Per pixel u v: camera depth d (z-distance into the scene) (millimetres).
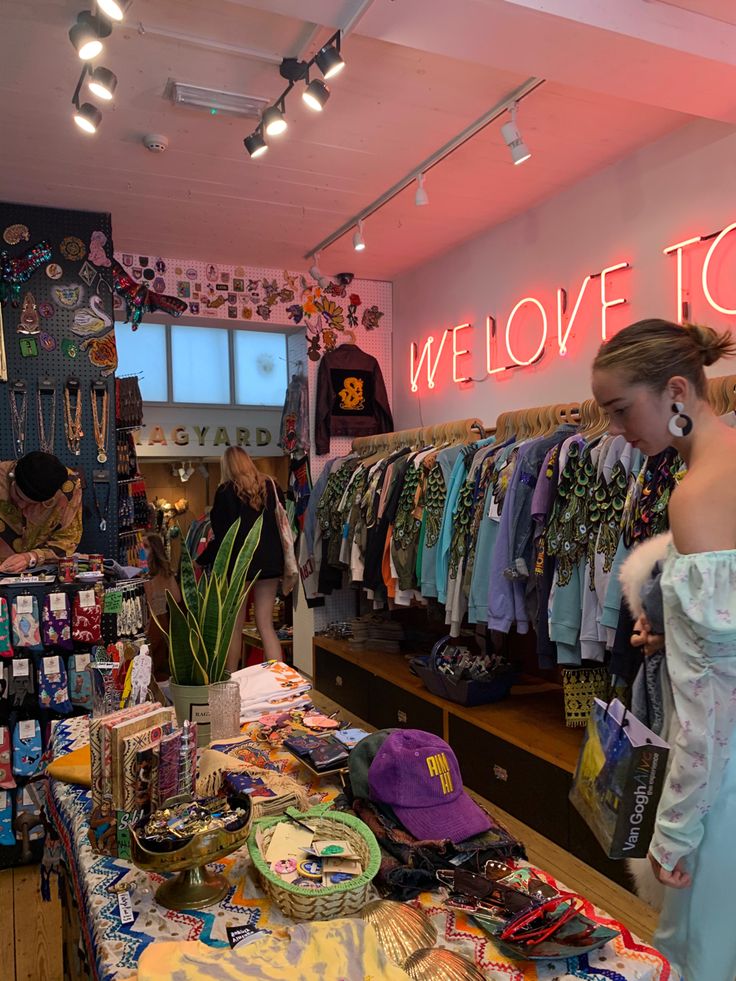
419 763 1398
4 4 2217
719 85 2457
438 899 1188
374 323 5465
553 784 2848
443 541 3672
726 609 1173
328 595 5254
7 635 2686
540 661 3023
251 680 2250
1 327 3699
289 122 3018
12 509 3094
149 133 3092
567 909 1119
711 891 1251
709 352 1346
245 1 2010
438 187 3732
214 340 6797
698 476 1256
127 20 2324
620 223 3451
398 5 1994
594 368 1406
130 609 2848
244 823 1217
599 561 2693
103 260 3980
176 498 7215
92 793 1361
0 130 3047
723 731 1207
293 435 5430
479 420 4262
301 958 998
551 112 2980
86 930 1229
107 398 3949
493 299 4359
